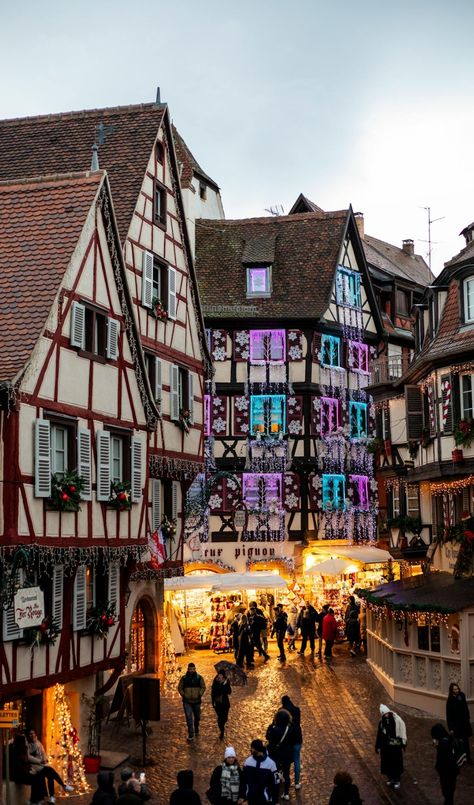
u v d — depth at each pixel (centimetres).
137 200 2522
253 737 2056
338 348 4072
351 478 4000
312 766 1834
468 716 1864
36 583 1772
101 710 2080
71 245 1905
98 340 2023
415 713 2256
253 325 3909
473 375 2542
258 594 3553
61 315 1855
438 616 2173
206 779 1767
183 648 3180
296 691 2497
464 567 2478
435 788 1697
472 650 2148
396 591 2512
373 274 4372
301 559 3812
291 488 3856
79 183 2012
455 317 2648
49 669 1811
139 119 2675
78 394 1911
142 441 2175
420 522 3147
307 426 3891
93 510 1950
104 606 2005
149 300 2572
